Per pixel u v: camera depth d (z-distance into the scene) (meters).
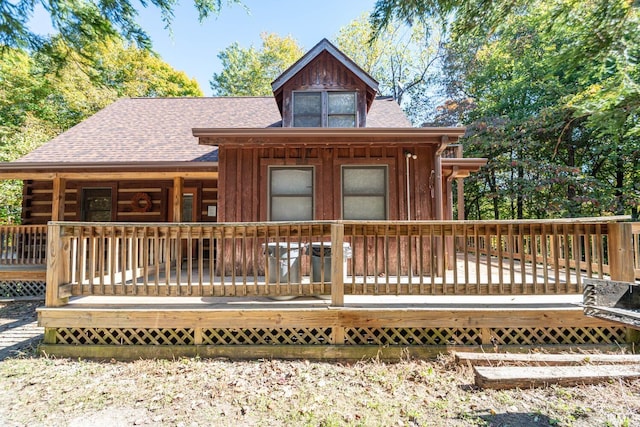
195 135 5.67
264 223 4.01
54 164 6.64
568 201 12.39
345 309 3.90
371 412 2.78
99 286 4.00
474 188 16.39
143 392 3.12
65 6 3.63
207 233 4.03
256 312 3.91
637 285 2.31
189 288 3.98
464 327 3.87
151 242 6.46
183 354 3.89
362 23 19.12
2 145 12.34
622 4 4.14
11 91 13.51
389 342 3.91
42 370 3.59
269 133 5.58
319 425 2.61
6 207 11.76
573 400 2.86
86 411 2.83
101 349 3.90
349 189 6.19
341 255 3.98
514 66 14.70
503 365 3.45
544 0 4.61
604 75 9.63
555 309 3.86
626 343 3.84
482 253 10.68
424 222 3.95
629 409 2.71
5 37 3.74
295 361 3.80
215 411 2.82
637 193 12.16
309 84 7.07
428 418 2.69
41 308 3.92
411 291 3.95
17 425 2.64
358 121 6.97
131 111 10.03
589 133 12.36
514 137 13.68
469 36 4.26
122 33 3.99
